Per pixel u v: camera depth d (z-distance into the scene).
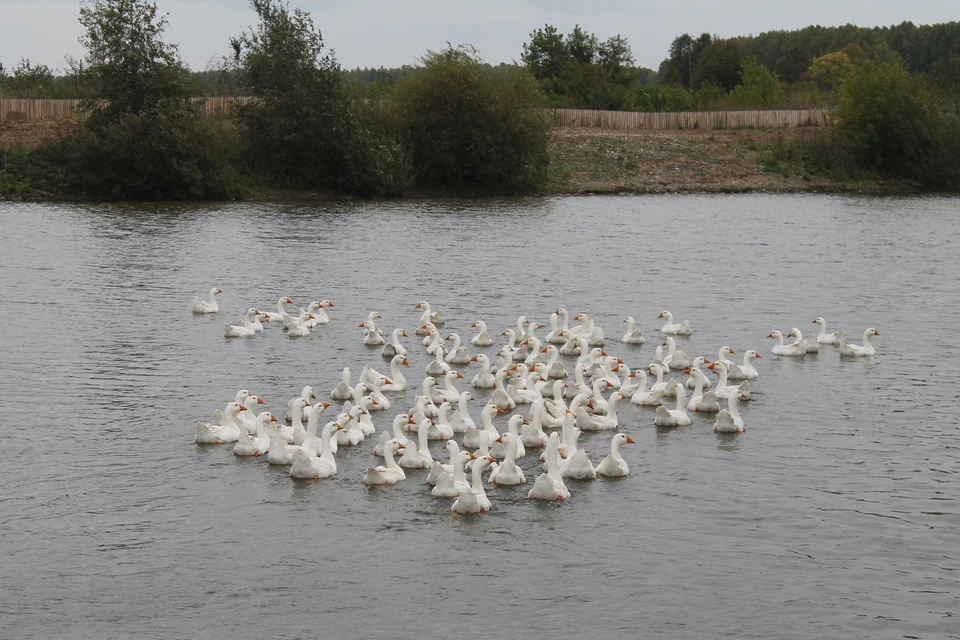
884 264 61.81
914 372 37.47
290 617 20.36
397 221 81.56
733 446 29.34
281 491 25.80
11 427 30.47
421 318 43.69
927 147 120.31
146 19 96.06
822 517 24.70
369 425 29.84
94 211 83.94
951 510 25.16
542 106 112.44
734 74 193.50
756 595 21.20
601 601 20.94
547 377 35.06
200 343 41.16
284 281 54.66
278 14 105.00
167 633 19.83
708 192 111.06
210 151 95.75
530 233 74.94
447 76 105.94
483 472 27.33
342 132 102.12
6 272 55.69
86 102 97.56
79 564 22.27
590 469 26.73
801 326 45.19
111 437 29.64
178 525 24.02
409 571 22.02
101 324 44.12
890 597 21.14
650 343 41.91
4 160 91.94
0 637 19.59
